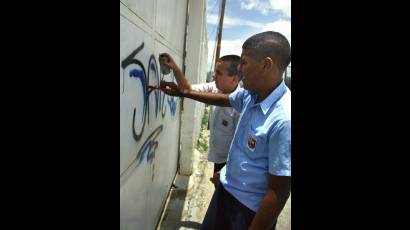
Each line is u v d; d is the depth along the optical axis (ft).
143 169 7.24
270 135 4.70
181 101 15.96
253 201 5.24
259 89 5.05
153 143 8.34
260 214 4.73
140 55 6.17
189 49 15.14
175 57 11.83
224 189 5.76
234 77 8.95
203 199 14.16
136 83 6.02
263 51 4.80
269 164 4.70
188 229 11.38
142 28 6.24
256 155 5.02
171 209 12.65
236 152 5.40
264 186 5.14
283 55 4.86
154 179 9.01
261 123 4.87
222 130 9.96
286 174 4.45
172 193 14.12
